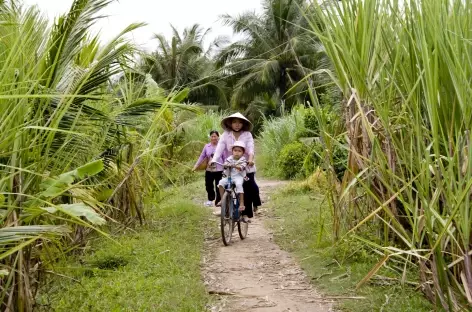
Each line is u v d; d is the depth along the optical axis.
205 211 10.17
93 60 6.00
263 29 31.22
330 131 6.34
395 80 4.82
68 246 6.04
